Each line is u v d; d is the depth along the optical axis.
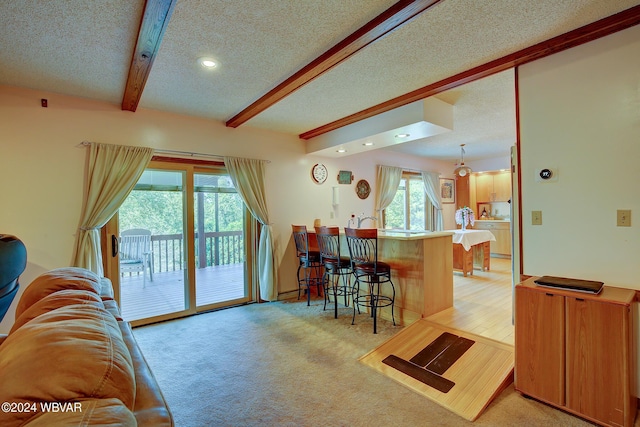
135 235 3.51
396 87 2.91
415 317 3.35
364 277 3.86
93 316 1.02
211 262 4.11
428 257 3.33
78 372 0.70
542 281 2.11
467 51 2.26
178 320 3.64
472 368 2.43
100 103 3.18
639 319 1.91
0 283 1.91
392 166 6.30
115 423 0.63
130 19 1.83
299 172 4.75
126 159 3.25
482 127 4.43
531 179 2.33
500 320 3.19
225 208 4.20
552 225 2.25
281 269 4.55
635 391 1.92
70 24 1.86
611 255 2.02
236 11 1.77
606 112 2.00
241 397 2.16
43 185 2.90
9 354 0.76
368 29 1.91
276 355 2.75
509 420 1.91
